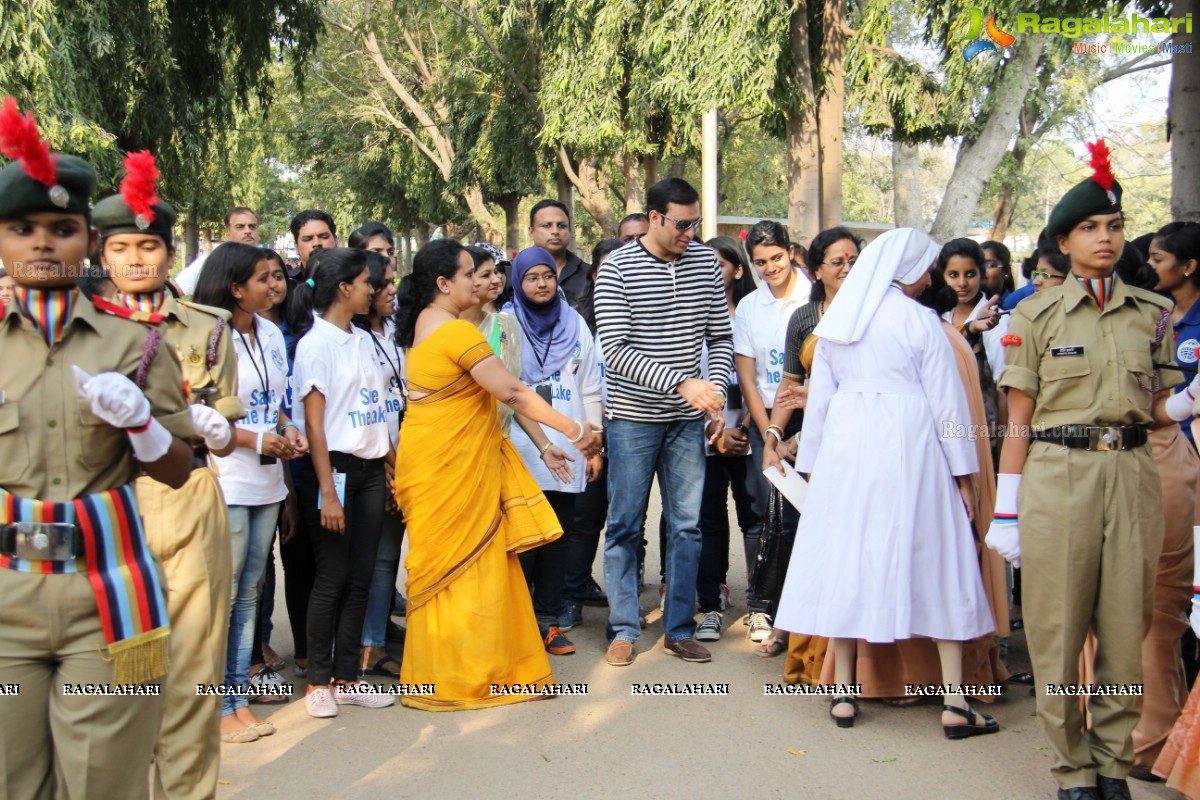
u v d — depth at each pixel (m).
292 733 4.51
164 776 3.54
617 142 16.22
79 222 2.66
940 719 4.59
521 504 4.90
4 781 2.60
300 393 4.66
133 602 2.68
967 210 13.21
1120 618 3.63
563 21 16.20
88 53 11.82
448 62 26.59
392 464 5.20
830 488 4.49
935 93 11.96
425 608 4.78
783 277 5.72
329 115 31.52
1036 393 3.74
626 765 4.15
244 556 4.39
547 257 5.63
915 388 4.45
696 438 5.34
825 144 12.30
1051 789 3.89
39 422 2.61
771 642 5.48
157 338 2.78
